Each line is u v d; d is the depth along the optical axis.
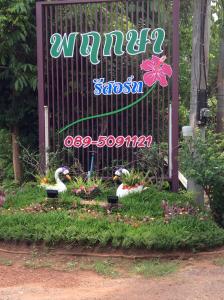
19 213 4.84
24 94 6.71
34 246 4.35
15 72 6.31
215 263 3.97
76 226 4.41
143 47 5.65
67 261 4.12
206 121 5.12
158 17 5.62
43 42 5.91
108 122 5.82
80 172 5.76
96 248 4.20
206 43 5.45
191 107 5.38
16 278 3.77
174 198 5.16
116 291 3.46
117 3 5.72
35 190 5.57
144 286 3.53
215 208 4.79
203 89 5.18
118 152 5.79
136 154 5.69
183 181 6.15
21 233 4.36
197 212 4.75
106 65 5.75
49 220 4.59
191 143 4.76
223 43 6.98
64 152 5.92
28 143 6.89
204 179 4.61
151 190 5.30
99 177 5.76
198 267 3.89
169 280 3.63
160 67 5.62
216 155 4.67
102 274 3.82
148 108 5.71
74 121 5.90
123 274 3.80
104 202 5.05
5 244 4.44
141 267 3.91
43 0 6.36
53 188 5.41
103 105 5.82
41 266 4.02
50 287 3.57
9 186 6.54
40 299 3.35
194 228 4.35
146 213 4.76
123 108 5.75
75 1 5.76
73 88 5.89
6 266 4.05
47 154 5.85
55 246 4.29
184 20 7.03
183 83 8.56
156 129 5.71
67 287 3.57
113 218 4.60
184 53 8.24
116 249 4.16
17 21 6.07
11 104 6.78
